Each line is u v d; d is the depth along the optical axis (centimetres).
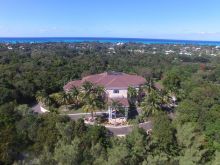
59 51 18600
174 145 3631
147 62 14500
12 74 9081
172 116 6144
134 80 7188
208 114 4559
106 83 6856
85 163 2942
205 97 5988
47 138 3766
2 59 12269
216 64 14975
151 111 6038
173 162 3206
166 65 13625
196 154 3384
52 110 6431
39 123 4191
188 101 5362
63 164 2891
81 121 4194
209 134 4091
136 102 6981
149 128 5506
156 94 6312
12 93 7250
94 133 3797
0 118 4353
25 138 3941
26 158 3556
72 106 7125
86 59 14000
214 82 10912
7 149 3594
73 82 7594
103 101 6350
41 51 18775
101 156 3066
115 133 5375
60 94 7069
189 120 4597
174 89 7550
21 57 13612
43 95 7150
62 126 3866
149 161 3167
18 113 4669
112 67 12219
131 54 18812
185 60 17800
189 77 10000
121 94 6788
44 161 2964
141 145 3450
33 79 8494
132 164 3092
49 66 11175
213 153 3675
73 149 3039
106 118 6259
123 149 3228
